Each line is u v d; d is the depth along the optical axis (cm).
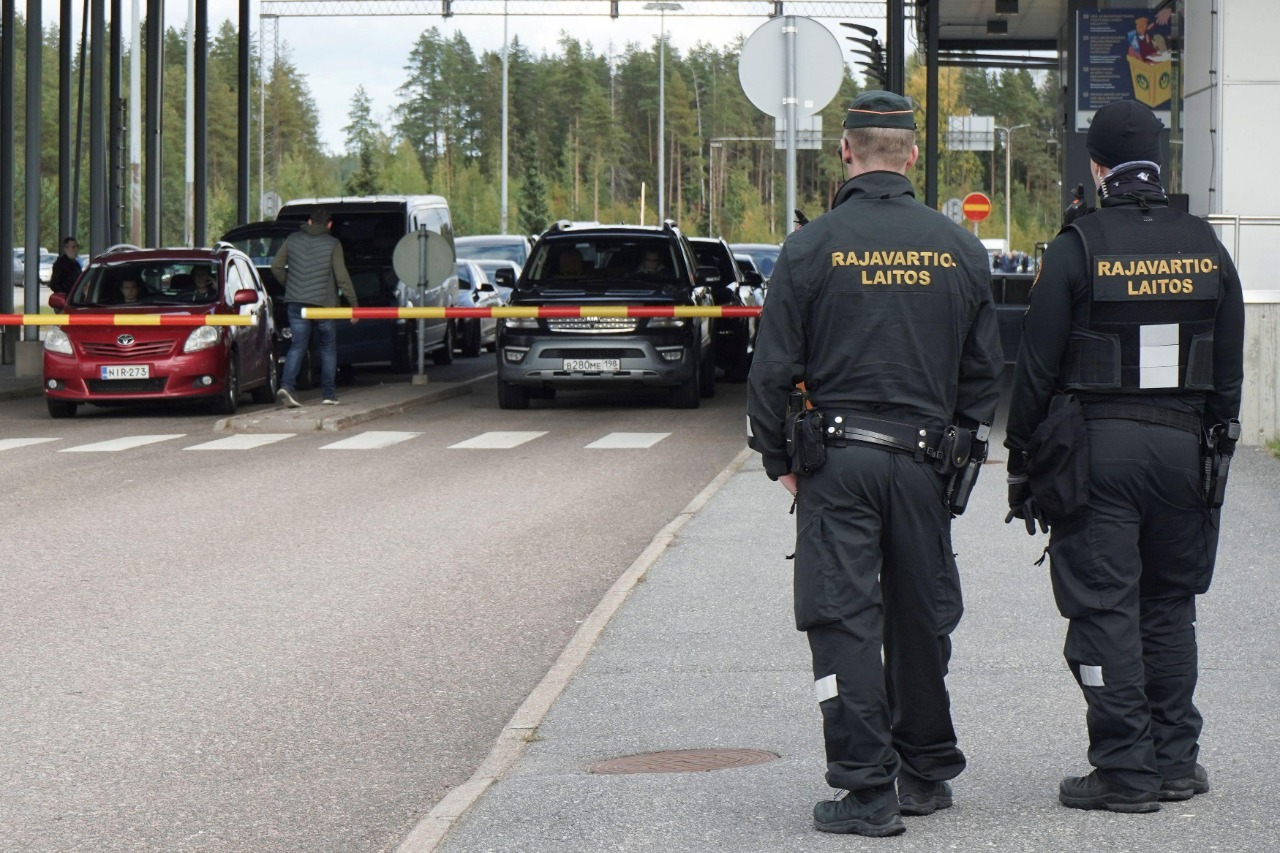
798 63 1600
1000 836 620
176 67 18900
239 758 808
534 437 2344
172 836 692
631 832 636
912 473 632
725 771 724
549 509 1630
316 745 830
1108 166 671
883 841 618
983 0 3656
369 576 1276
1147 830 622
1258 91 2056
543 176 19175
